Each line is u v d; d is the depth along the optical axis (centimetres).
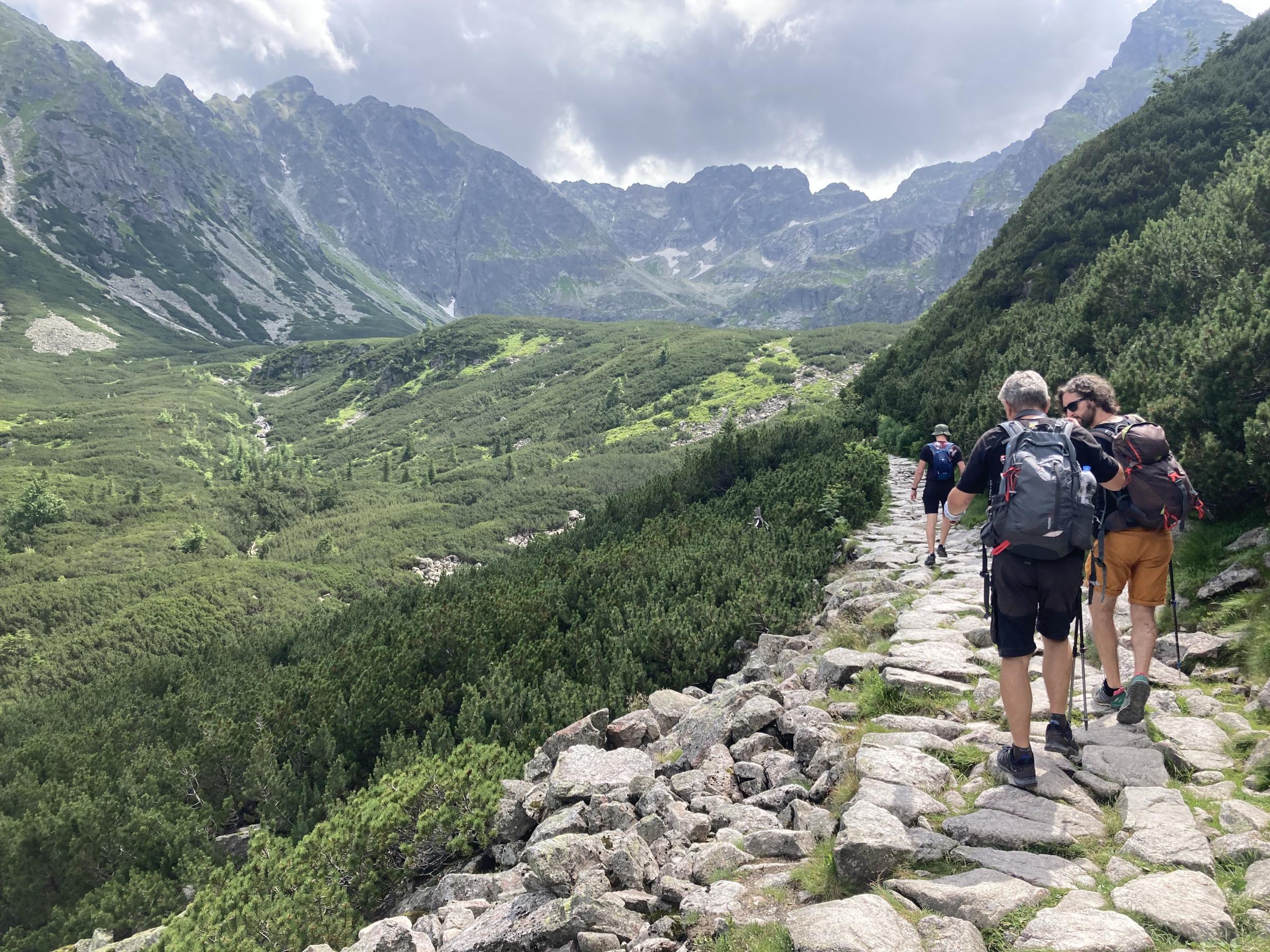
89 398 15412
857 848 322
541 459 9731
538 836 504
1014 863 308
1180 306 1561
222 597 5584
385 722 1208
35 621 5394
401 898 666
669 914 362
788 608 996
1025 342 2125
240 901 686
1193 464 768
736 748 555
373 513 8288
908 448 2600
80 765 1634
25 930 1178
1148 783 367
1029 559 370
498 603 1470
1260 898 260
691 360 12400
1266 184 1534
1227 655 518
